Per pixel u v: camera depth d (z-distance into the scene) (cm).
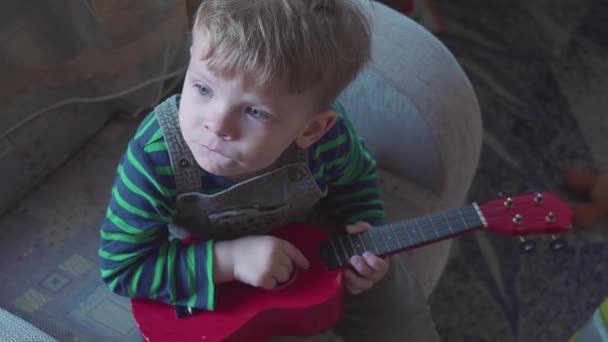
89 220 100
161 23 101
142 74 104
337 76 72
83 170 105
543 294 139
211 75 67
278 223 91
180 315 83
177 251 83
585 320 136
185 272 82
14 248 96
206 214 85
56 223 99
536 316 136
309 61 67
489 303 137
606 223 148
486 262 143
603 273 142
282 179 83
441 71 101
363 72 100
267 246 83
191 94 70
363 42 74
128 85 104
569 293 139
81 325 90
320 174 88
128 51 100
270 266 82
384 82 99
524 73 175
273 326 88
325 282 86
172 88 114
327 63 69
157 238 83
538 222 85
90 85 101
